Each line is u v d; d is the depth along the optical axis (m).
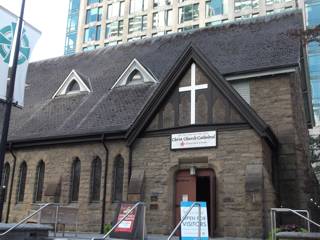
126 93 22.41
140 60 25.06
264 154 16.30
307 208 18.89
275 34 21.98
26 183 21.89
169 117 17.91
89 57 28.98
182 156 17.20
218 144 16.70
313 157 27.16
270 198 15.80
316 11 56.56
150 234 16.88
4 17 13.30
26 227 11.41
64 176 20.78
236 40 22.95
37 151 22.06
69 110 23.52
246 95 19.89
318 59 56.84
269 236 13.89
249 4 64.94
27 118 24.70
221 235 15.72
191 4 70.12
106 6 79.75
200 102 17.44
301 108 23.38
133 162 18.33
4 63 13.16
